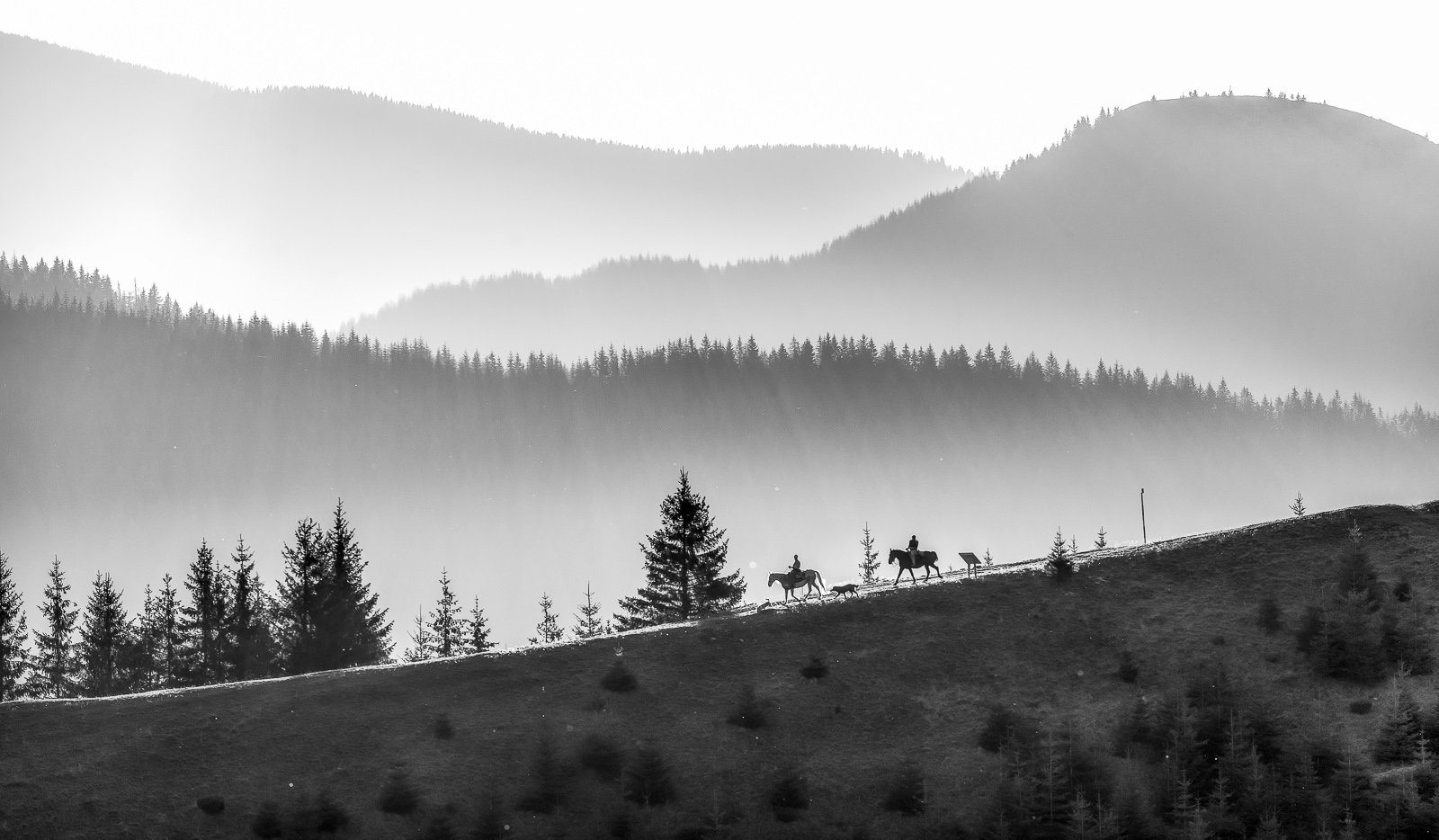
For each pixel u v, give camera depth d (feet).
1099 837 209.46
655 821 227.61
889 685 265.95
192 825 221.66
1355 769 222.28
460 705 259.39
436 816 225.76
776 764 243.19
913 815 229.04
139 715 255.70
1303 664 261.65
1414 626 267.18
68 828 218.59
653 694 263.29
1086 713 253.03
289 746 244.22
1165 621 282.97
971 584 306.35
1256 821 213.87
